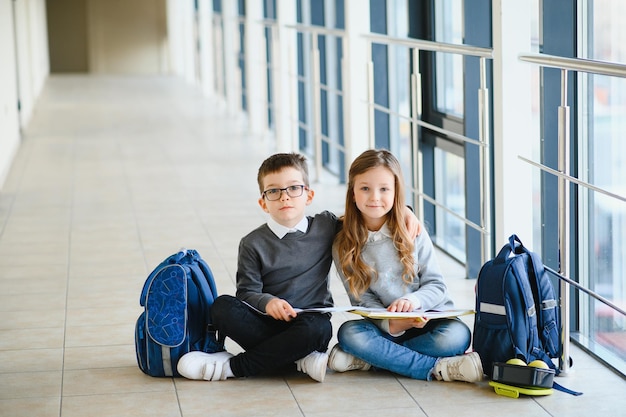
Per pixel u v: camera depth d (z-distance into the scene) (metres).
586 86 2.91
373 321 2.65
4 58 6.48
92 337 2.97
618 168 2.79
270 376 2.62
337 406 2.39
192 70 12.52
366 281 2.65
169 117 8.87
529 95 2.88
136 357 2.72
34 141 7.45
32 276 3.71
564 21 2.89
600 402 2.39
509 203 2.91
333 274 3.70
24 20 8.90
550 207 3.02
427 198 3.65
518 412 2.33
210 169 6.16
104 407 2.40
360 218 2.67
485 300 2.52
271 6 8.02
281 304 2.55
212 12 10.55
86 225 4.62
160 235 4.40
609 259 2.89
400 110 4.82
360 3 4.68
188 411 2.38
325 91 6.34
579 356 2.74
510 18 2.84
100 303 3.34
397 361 2.56
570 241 2.98
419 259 2.68
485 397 2.43
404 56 4.73
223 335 2.68
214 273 3.74
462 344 2.59
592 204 2.96
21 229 4.55
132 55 15.04
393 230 2.65
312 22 6.21
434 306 2.63
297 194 2.62
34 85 9.84
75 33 15.25
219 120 8.64
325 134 6.41
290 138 6.75
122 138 7.57
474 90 3.61
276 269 2.65
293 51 6.27
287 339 2.53
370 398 2.44
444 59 4.34
